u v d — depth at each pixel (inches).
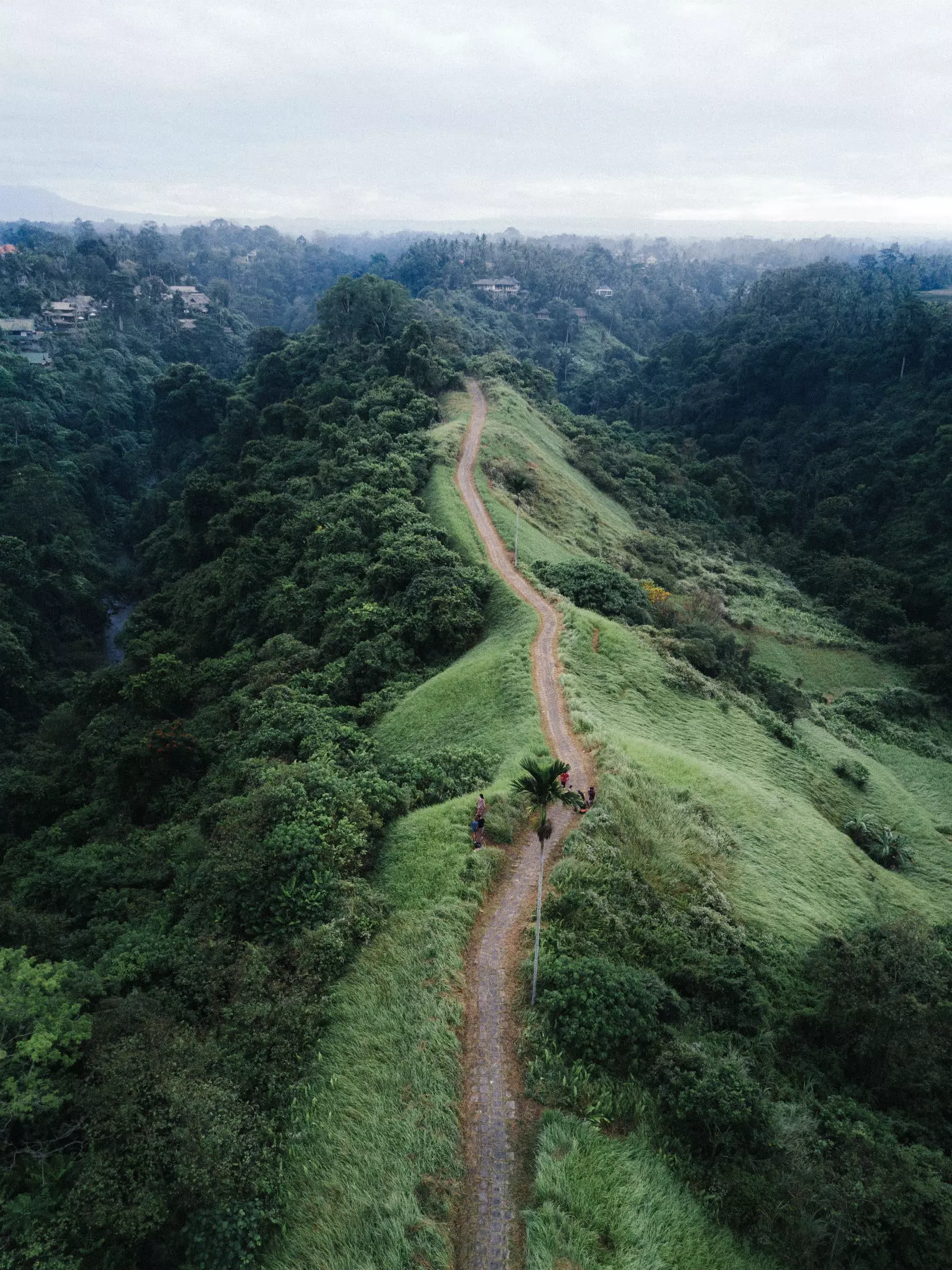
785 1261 713.0
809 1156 794.2
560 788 900.0
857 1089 976.9
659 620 2532.0
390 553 2488.9
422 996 943.7
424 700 1879.9
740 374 6594.5
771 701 2297.0
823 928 1273.4
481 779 1476.4
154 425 6343.5
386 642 2167.8
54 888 1528.1
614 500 4190.5
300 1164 759.1
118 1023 919.0
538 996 946.1
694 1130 814.5
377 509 2891.2
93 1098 799.7
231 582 3075.8
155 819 1905.8
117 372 7062.0
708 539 4291.3
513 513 2984.7
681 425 6835.6
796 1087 950.4
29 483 4274.1
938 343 5280.5
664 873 1243.8
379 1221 699.4
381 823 1317.7
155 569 4298.7
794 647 3348.9
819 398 6156.5
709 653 2236.7
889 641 3523.6
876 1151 823.7
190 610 3287.4
